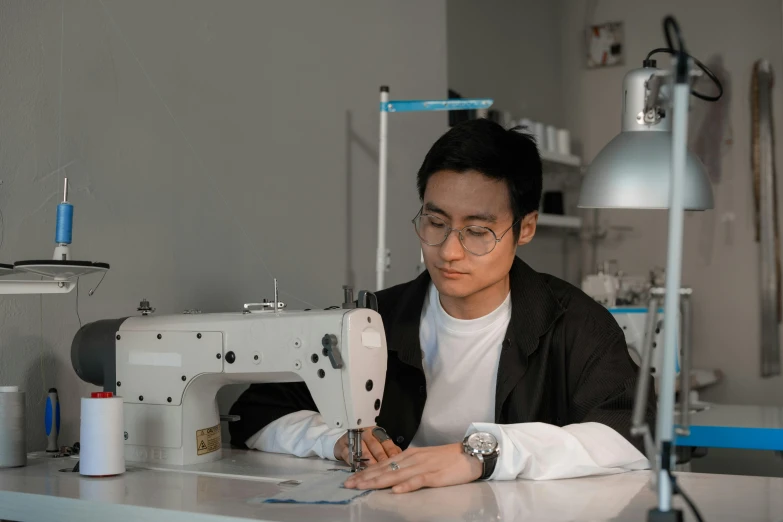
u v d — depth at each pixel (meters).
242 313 1.85
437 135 3.71
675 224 1.08
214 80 2.52
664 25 1.12
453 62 4.59
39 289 1.74
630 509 1.32
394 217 3.38
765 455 4.37
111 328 1.92
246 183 2.63
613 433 1.68
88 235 2.13
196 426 1.84
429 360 2.01
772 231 5.14
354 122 3.15
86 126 2.14
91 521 1.44
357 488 1.48
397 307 2.05
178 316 1.88
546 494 1.44
